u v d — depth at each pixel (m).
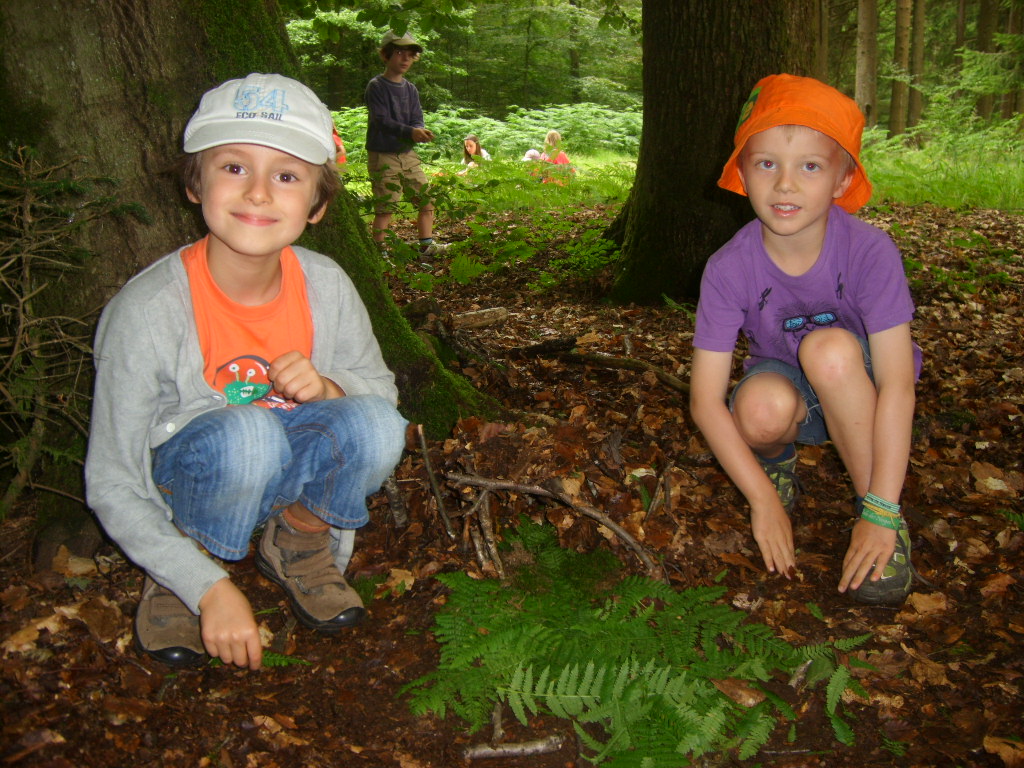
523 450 2.74
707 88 5.29
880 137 14.83
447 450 2.76
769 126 2.05
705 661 2.10
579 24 23.11
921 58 21.59
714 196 5.42
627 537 2.40
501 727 1.89
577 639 2.10
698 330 2.43
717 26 5.18
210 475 1.83
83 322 2.29
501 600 2.21
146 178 2.41
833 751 1.87
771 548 2.37
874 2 17.88
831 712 1.92
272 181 1.82
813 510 2.82
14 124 2.28
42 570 2.24
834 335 2.27
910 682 2.05
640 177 5.75
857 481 2.38
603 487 2.66
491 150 15.82
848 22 23.69
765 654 2.09
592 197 10.09
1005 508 2.82
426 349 3.13
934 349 4.48
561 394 3.62
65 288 2.42
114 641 1.98
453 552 2.45
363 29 17.17
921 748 1.87
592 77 23.33
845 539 2.65
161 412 1.98
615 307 5.55
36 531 2.37
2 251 2.13
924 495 2.88
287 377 1.91
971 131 14.31
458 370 3.69
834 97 2.07
